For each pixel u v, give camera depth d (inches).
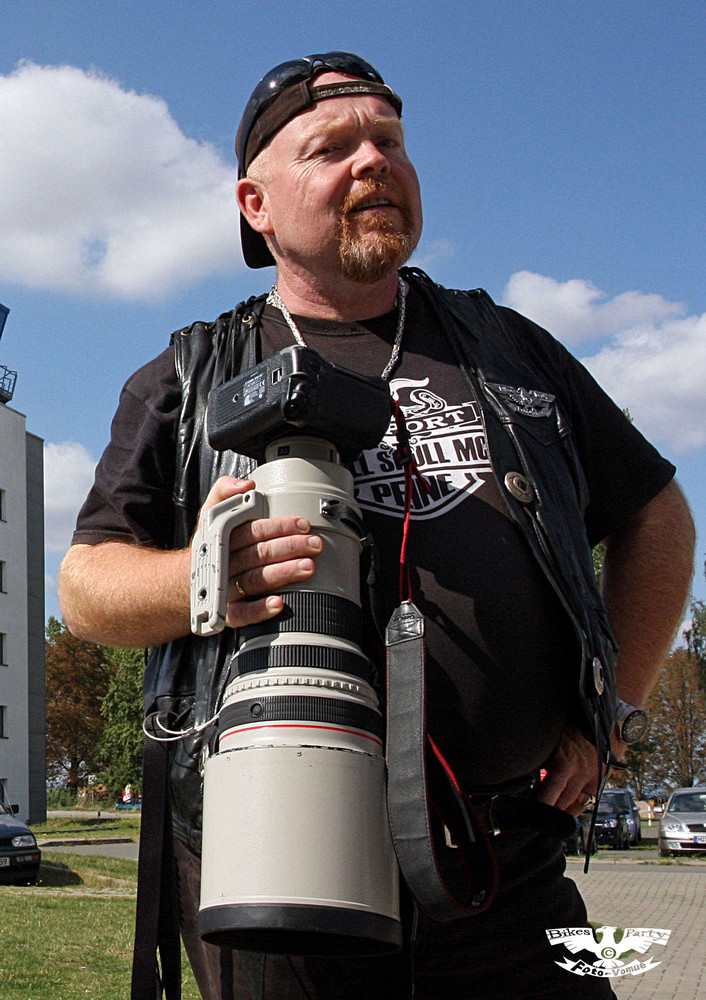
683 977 250.4
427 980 65.1
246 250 85.0
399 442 64.9
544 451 72.7
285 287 77.2
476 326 78.4
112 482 73.2
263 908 48.5
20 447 1624.0
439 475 69.4
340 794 50.4
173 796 66.2
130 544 71.6
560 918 69.7
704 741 2143.2
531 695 66.7
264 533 54.6
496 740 65.6
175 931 66.8
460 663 65.1
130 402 75.9
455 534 67.7
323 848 49.5
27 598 1610.5
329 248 71.0
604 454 82.1
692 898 472.7
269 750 50.5
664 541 81.3
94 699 2380.7
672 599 80.5
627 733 71.6
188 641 68.1
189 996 206.2
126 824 1450.5
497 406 72.9
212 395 62.8
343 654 53.7
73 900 402.6
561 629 69.0
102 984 230.5
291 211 71.8
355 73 73.8
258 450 59.8
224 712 53.9
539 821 65.7
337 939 52.8
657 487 82.7
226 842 50.5
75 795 2369.6
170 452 73.2
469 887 57.5
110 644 71.0
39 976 236.4
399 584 64.9
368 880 50.5
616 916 394.0
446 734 64.6
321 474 57.0
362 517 62.0
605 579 84.1
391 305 76.5
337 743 51.2
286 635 53.5
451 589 66.2
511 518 69.4
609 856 855.1
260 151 75.4
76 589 70.1
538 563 68.6
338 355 74.0
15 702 1544.0
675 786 2160.4
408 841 51.0
